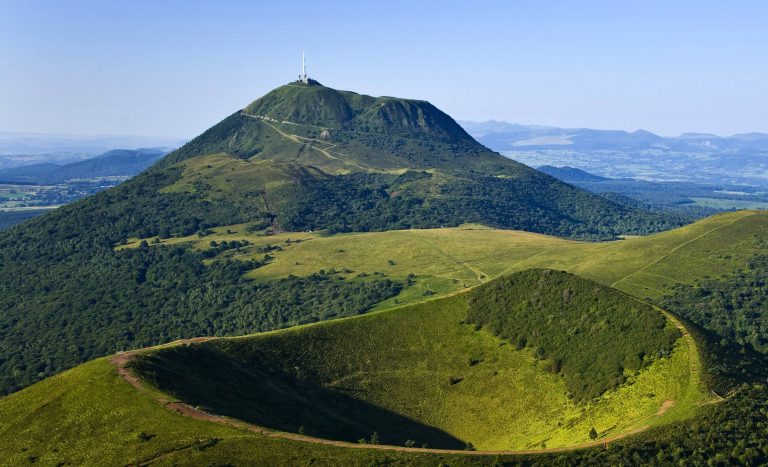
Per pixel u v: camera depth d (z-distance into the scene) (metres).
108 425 100.38
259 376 133.12
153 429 98.25
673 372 112.75
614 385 118.31
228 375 128.25
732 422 93.75
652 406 104.50
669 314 132.88
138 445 94.56
